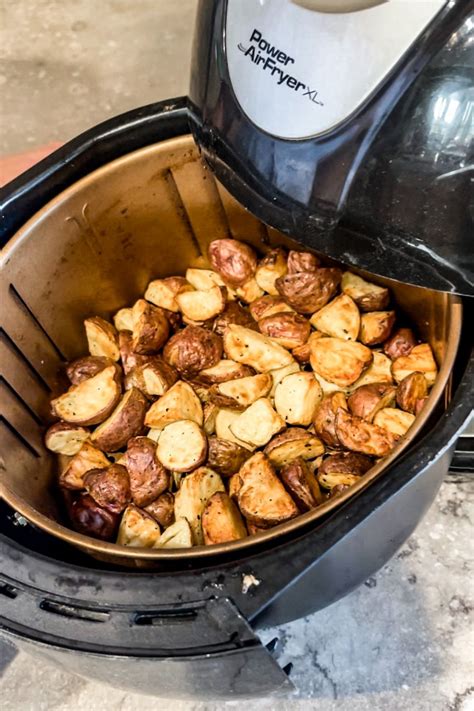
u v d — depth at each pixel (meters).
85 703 0.56
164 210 0.58
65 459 0.58
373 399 0.54
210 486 0.53
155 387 0.57
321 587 0.44
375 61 0.37
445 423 0.43
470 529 0.59
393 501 0.42
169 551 0.43
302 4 0.38
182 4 0.93
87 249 0.57
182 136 0.55
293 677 0.55
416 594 0.57
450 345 0.47
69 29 0.92
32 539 0.48
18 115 0.87
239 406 0.56
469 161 0.38
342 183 0.39
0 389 0.53
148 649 0.41
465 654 0.55
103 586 0.42
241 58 0.40
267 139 0.39
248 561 0.41
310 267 0.58
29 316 0.55
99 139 0.54
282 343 0.57
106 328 0.59
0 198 0.53
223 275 0.60
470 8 0.36
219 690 0.46
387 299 0.58
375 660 0.55
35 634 0.42
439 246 0.40
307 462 0.55
